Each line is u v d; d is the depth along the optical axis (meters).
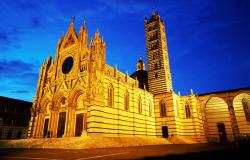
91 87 38.75
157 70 69.88
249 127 61.06
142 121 51.66
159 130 56.72
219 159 13.41
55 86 48.22
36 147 31.38
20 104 70.44
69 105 42.66
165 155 17.36
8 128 64.19
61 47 53.12
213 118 68.81
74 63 46.84
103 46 43.53
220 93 63.03
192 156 16.06
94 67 40.06
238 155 15.65
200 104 65.38
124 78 56.56
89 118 36.59
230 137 64.12
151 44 76.06
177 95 60.69
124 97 46.97
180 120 58.31
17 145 34.88
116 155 18.17
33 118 49.59
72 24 53.81
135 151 22.36
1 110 63.75
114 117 41.44
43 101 49.47
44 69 54.25
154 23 79.38
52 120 44.66
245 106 63.28
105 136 37.06
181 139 50.59
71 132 40.34
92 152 21.58
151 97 59.69
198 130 57.38
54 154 19.83
